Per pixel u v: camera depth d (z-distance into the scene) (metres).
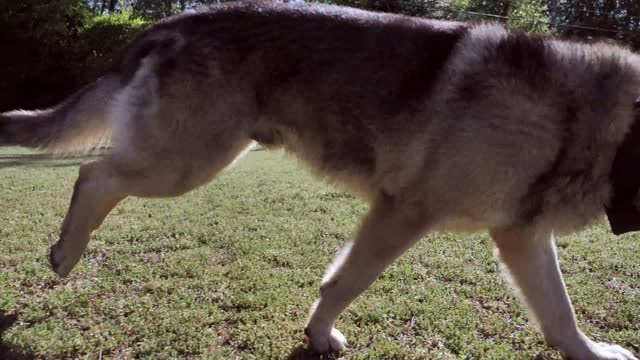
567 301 1.07
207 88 1.07
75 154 1.24
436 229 1.05
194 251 1.50
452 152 1.00
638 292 1.31
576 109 0.99
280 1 1.13
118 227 1.71
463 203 1.01
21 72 6.85
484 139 0.99
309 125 1.09
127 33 7.16
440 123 1.01
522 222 1.02
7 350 0.99
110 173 1.12
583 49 1.03
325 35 1.06
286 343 1.05
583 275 1.40
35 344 1.00
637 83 1.00
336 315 1.05
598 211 1.03
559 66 1.01
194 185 1.12
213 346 1.04
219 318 1.12
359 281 1.03
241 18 1.09
